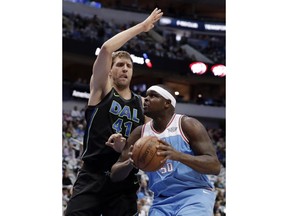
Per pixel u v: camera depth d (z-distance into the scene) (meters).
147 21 3.93
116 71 4.16
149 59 15.98
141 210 10.70
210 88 17.50
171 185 3.57
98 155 4.07
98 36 15.95
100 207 4.12
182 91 17.59
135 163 3.35
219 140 15.97
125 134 4.10
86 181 4.11
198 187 3.57
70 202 4.11
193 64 16.36
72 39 14.58
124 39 3.87
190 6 19.28
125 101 4.14
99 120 4.07
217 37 18.19
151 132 3.69
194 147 3.52
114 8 17.12
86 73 16.36
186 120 3.61
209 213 3.43
